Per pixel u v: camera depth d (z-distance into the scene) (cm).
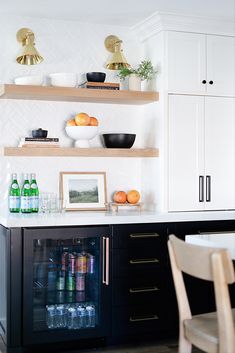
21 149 381
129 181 442
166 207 407
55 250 362
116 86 404
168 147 408
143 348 374
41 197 398
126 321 373
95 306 373
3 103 405
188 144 414
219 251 202
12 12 396
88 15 404
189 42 412
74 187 420
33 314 353
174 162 410
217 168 425
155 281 380
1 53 404
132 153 407
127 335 379
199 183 418
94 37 429
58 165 419
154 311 380
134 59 441
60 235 354
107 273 366
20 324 348
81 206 419
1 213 404
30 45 383
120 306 372
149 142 430
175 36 408
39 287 358
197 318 241
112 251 369
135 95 406
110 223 368
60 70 420
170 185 409
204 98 420
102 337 374
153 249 380
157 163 415
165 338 393
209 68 420
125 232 372
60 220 355
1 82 404
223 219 401
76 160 424
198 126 417
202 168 419
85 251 373
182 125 412
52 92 385
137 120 443
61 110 421
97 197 425
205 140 420
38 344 354
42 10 391
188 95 414
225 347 206
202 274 212
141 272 376
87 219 361
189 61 413
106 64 414
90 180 426
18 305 347
